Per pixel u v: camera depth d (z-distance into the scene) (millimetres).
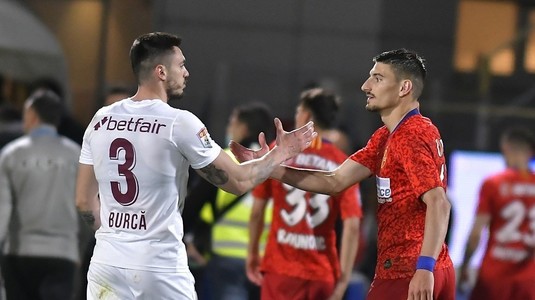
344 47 44219
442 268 17000
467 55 45844
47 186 23703
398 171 16859
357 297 29250
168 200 16312
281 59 44219
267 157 16625
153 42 16531
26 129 24344
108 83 47625
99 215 17672
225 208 23875
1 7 37375
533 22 45906
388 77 17125
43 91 24266
